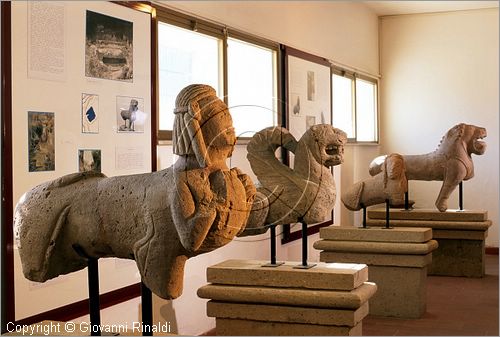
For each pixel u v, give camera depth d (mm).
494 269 7922
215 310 3971
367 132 9445
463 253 7375
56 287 3672
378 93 9859
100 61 3992
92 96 3930
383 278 5539
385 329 5141
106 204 2682
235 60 5625
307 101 6395
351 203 5723
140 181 2670
